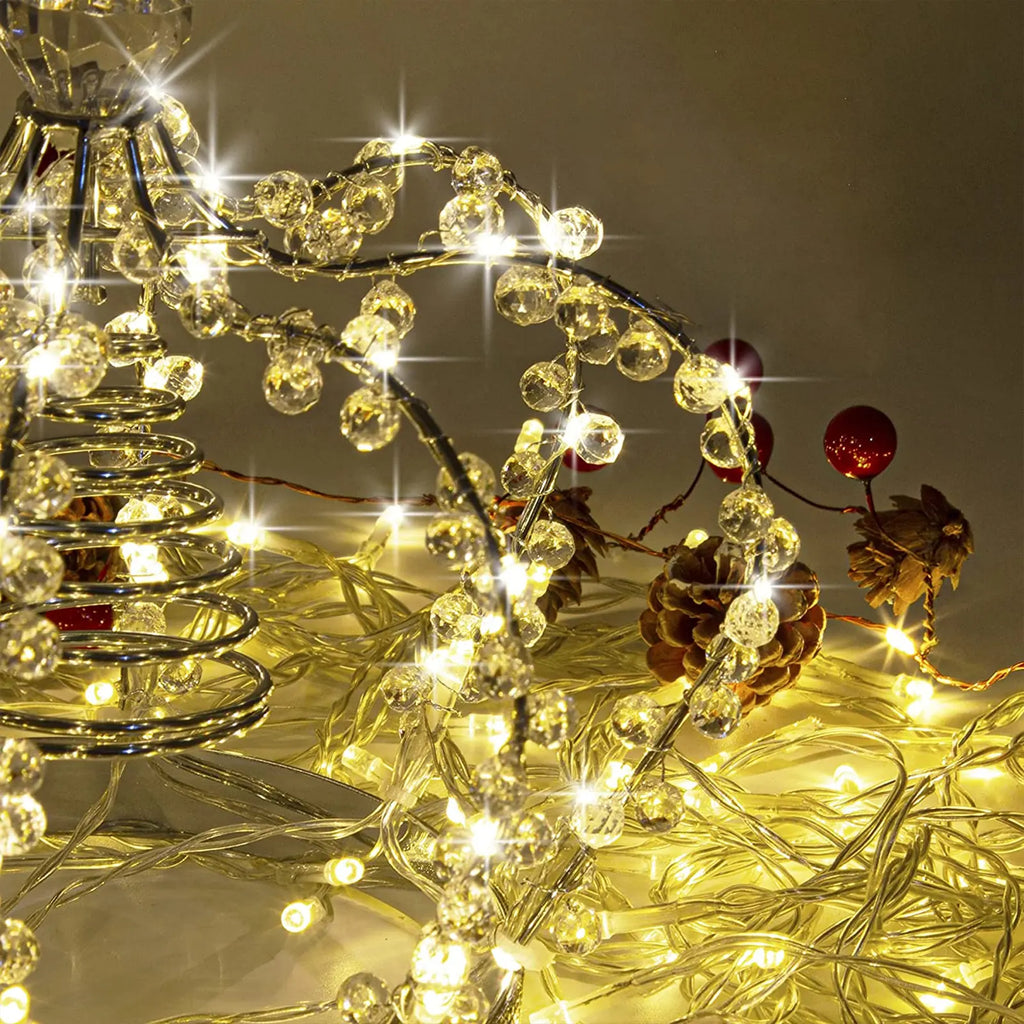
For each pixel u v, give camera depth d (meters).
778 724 0.55
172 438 0.48
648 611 0.55
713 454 0.43
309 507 0.67
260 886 0.47
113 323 0.51
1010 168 0.97
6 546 0.37
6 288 0.42
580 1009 0.44
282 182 0.44
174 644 0.47
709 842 0.49
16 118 0.41
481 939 0.40
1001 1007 0.42
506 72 0.95
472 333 0.87
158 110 0.42
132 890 0.47
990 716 0.52
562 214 0.44
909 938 0.46
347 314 0.88
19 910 0.46
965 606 0.61
